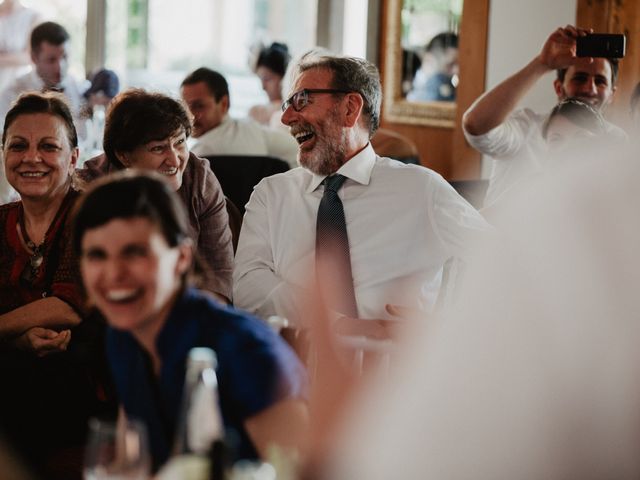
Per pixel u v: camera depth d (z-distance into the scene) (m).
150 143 3.29
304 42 8.27
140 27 8.51
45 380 2.95
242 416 1.81
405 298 3.36
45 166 3.09
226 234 3.55
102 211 1.73
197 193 3.47
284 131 6.33
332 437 1.75
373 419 1.74
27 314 3.02
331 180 3.41
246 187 4.64
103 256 1.74
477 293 1.65
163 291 1.77
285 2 8.34
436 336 1.70
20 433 2.91
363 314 3.36
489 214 3.50
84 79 8.27
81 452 2.89
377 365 2.85
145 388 1.86
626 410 1.56
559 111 3.56
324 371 1.78
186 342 1.81
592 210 1.56
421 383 1.68
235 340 1.81
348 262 3.34
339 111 3.37
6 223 3.18
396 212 3.37
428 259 3.37
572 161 1.62
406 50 7.36
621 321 1.55
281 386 1.79
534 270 1.59
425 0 7.20
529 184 1.74
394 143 5.88
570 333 1.57
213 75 5.47
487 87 6.49
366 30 7.54
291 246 3.43
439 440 1.65
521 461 1.60
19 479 2.38
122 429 1.55
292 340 2.16
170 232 1.77
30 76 6.74
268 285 3.39
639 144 1.57
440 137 7.20
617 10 5.75
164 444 1.85
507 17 6.34
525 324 1.60
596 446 1.57
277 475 1.58
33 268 3.13
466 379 1.64
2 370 2.95
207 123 5.50
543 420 1.59
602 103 4.63
